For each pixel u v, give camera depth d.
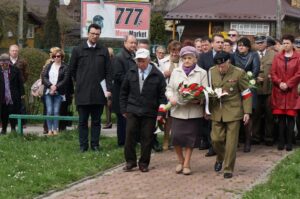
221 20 41.97
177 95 10.05
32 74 18.33
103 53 11.78
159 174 10.18
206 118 10.16
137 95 10.32
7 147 12.21
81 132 11.91
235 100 9.90
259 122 12.79
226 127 10.04
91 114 12.02
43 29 57.53
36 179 9.42
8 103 14.84
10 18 46.62
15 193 8.70
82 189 9.16
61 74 14.63
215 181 9.65
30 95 18.03
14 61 15.34
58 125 15.01
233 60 12.01
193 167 10.71
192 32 43.00
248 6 41.91
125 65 11.85
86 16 16.23
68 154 11.62
